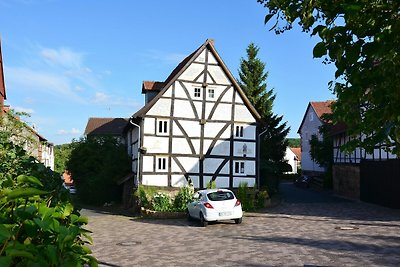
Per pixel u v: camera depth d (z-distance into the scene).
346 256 11.13
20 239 2.01
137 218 23.14
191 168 27.78
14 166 4.93
